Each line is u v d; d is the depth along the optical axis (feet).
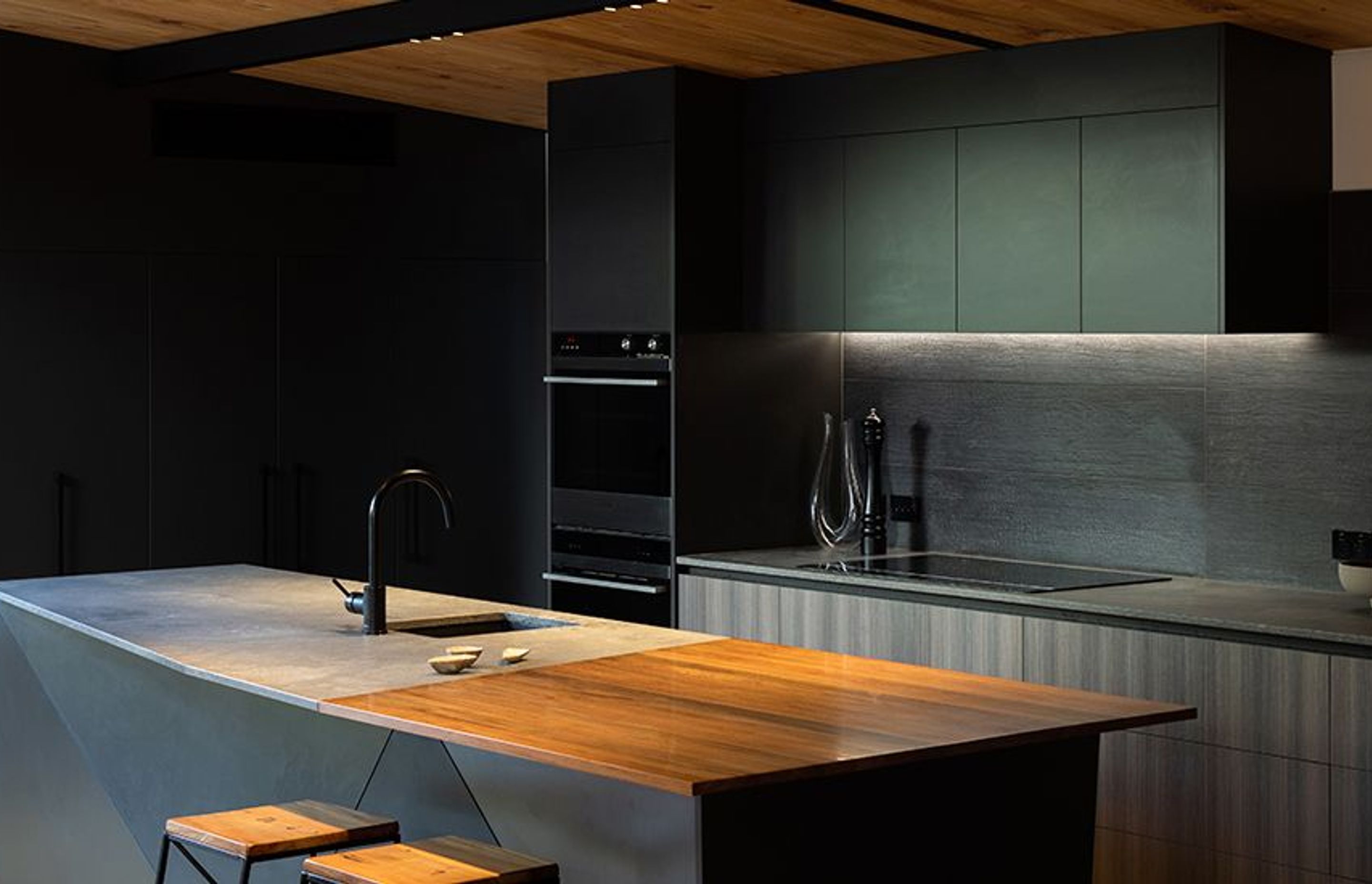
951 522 21.66
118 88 22.93
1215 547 19.13
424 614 16.60
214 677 13.61
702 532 21.35
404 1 19.03
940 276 19.71
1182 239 17.61
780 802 10.94
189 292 23.53
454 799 12.89
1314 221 18.37
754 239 21.59
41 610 16.97
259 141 24.07
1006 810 12.21
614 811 11.44
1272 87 17.84
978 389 21.30
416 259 25.59
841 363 22.75
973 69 19.33
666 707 12.25
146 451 23.24
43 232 22.35
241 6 19.84
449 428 26.08
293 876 14.26
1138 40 17.88
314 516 24.73
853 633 19.48
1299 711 15.83
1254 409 18.79
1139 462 19.76
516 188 26.71
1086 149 18.35
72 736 17.46
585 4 17.20
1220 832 16.44
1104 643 17.26
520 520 26.96
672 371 20.94
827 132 20.77
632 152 21.34
